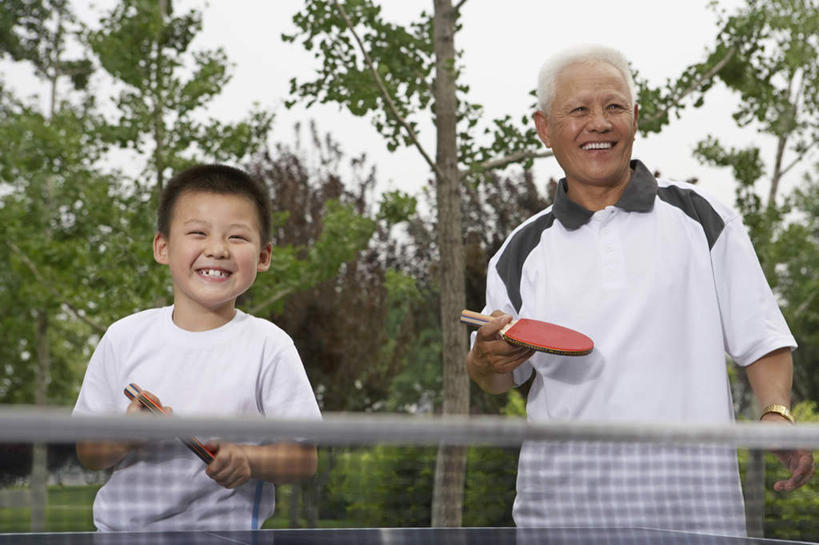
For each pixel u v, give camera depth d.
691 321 1.98
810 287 10.69
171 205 1.93
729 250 2.01
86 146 8.95
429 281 12.91
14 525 1.38
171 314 1.90
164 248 1.97
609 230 2.06
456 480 1.79
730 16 7.93
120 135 8.40
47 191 9.47
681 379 1.96
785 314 10.74
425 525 1.76
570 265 2.09
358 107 7.37
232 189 1.93
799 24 8.23
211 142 8.73
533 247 2.20
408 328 12.96
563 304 2.06
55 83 14.08
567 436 1.33
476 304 11.01
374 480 1.69
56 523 1.40
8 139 8.96
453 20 7.36
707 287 2.00
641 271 2.01
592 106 2.07
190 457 1.53
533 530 1.67
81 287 8.79
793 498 1.81
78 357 18.23
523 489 1.80
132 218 8.60
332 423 1.20
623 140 2.08
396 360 12.74
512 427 1.32
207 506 1.58
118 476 1.47
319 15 7.10
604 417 1.98
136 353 1.82
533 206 11.66
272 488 1.63
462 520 1.79
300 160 13.08
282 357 1.82
